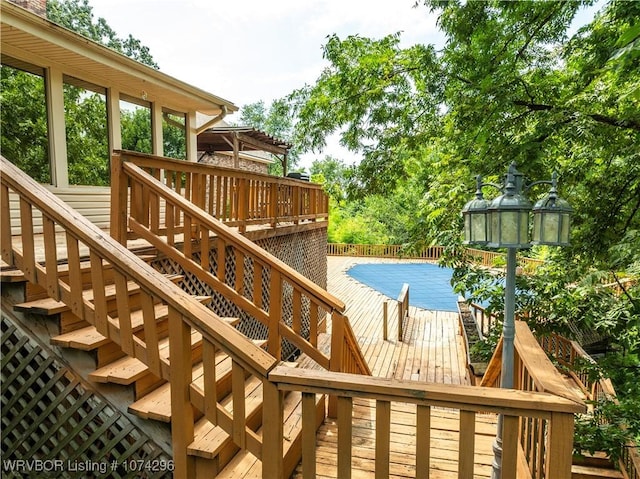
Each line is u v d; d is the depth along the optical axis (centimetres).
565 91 429
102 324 203
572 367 479
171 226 336
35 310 216
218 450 195
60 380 226
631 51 172
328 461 253
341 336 297
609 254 416
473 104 439
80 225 200
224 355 293
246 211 521
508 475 151
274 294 314
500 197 185
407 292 976
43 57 489
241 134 991
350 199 641
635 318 388
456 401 152
